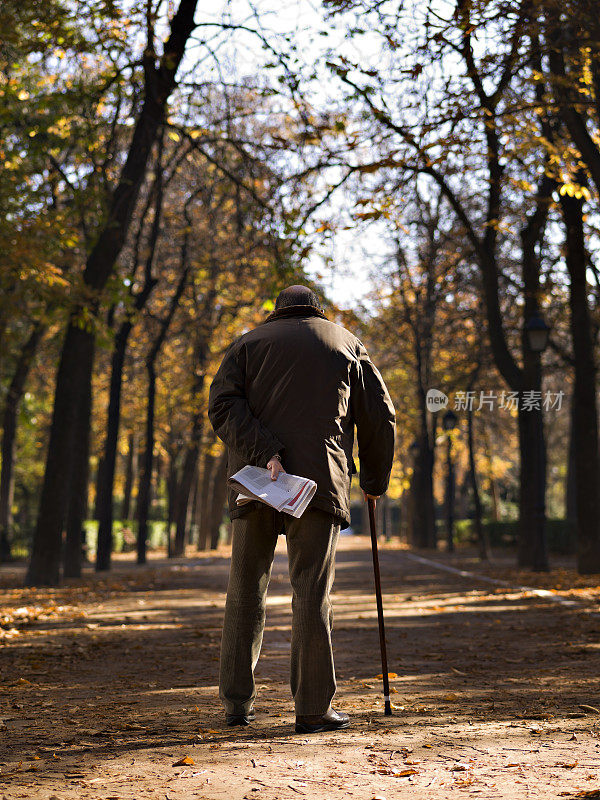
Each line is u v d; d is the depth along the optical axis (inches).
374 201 548.4
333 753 144.0
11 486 1182.3
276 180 656.4
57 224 591.2
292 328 168.7
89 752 148.2
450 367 1231.5
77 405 687.7
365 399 172.1
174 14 648.4
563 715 180.5
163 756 143.3
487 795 118.3
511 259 1019.3
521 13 442.0
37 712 192.2
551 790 121.0
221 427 162.6
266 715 180.5
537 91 577.6
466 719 176.2
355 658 287.3
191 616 440.5
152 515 2359.7
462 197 924.6
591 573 692.1
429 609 468.8
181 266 1075.3
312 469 160.9
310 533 161.3
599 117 526.9
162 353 1459.2
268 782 125.3
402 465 1968.5
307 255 608.7
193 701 202.7
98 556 911.7
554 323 884.6
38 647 318.3
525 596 537.3
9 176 643.5
